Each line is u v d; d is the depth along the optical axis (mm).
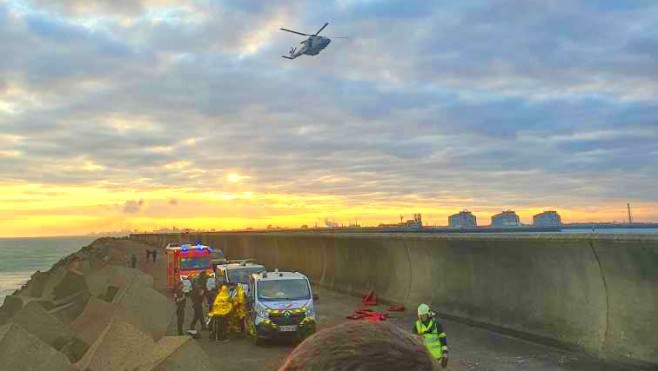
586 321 9719
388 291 18312
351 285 21531
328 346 968
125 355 8055
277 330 12703
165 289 27438
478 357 9836
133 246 95000
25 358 7656
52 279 22891
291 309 12930
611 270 9227
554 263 10648
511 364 9219
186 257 24906
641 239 8414
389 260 18625
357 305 18281
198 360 7766
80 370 7953
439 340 7793
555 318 10508
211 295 16406
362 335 999
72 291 19750
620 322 8969
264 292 13586
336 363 920
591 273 9711
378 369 922
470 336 11859
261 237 36656
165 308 14750
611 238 8992
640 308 8625
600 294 9531
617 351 8836
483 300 12945
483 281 13086
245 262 22312
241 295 14227
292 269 29531
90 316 11695
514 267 11938
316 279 25406
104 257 46438
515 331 11430
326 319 15727
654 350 8250
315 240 25875
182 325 15070
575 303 10094
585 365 8852
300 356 979
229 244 47844
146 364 7648
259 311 12977
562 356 9539
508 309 11953
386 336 1007
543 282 11016
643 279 8586
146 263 50688
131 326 8469
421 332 7820
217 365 10711
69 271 19922
